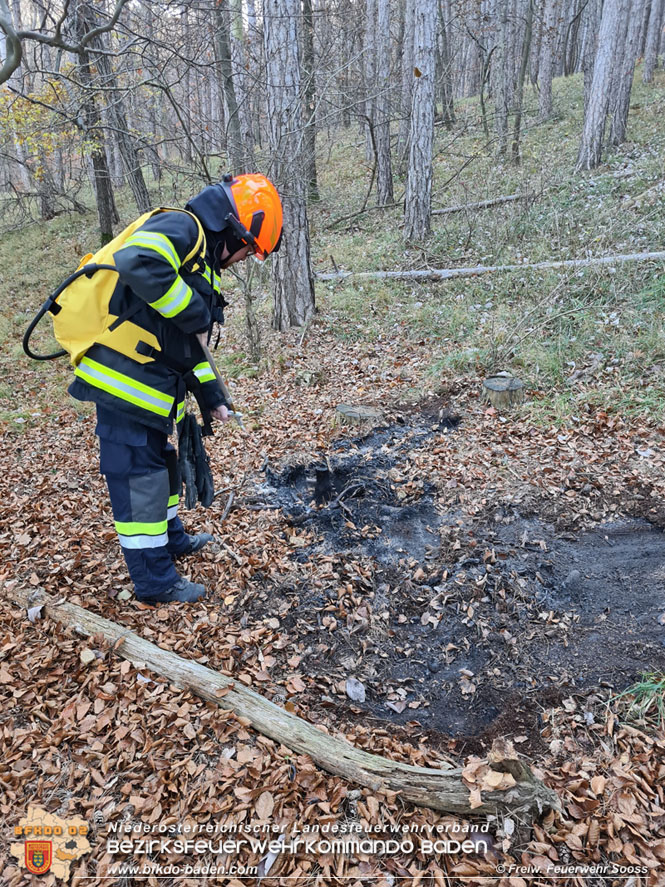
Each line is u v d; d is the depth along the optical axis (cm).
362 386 608
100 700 233
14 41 414
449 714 248
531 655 273
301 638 282
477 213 1027
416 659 276
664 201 870
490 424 497
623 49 1316
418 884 180
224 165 814
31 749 216
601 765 217
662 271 673
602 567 326
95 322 238
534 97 2042
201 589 298
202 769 210
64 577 307
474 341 641
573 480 403
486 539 353
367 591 315
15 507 398
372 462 460
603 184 1029
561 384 539
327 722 239
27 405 664
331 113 792
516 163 1363
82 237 1477
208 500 306
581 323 611
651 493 380
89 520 373
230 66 922
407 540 361
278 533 362
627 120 1467
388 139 1338
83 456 497
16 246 1489
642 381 514
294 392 611
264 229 253
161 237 220
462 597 307
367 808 198
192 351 261
